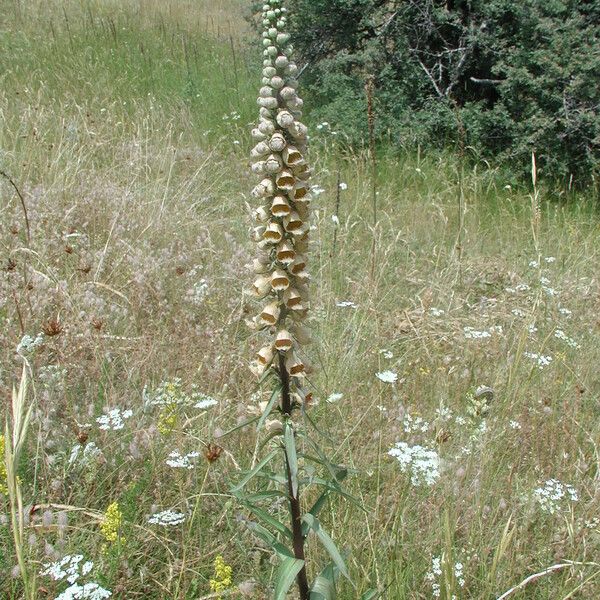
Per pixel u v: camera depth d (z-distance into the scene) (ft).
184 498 10.58
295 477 7.12
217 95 35.40
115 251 18.29
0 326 13.97
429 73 36.94
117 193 21.29
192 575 9.80
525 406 14.11
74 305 14.80
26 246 17.24
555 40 32.65
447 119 33.99
